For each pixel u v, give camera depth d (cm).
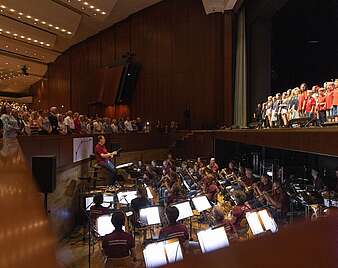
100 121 1931
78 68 3152
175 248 428
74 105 3170
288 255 56
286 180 1113
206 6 2539
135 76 2873
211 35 2644
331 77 2097
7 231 70
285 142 741
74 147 1295
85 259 945
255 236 63
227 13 2484
